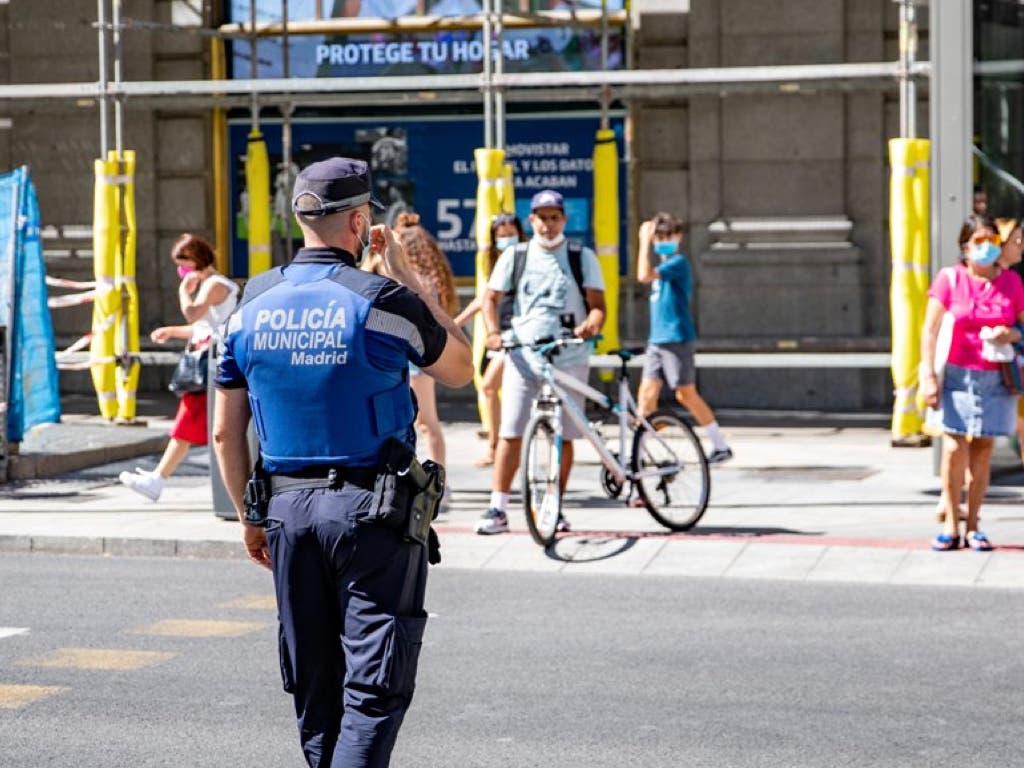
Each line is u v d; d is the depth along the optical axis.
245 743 8.27
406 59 24.05
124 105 22.53
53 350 17.58
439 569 12.95
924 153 18.66
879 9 22.92
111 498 16.14
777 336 23.30
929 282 18.84
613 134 21.53
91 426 20.97
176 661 10.01
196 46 24.36
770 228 23.33
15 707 8.96
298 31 24.20
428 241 14.85
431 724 8.61
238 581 12.66
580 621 11.10
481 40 23.83
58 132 24.75
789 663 9.88
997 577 12.33
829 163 23.19
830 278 23.16
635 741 8.27
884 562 12.81
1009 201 16.69
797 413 22.89
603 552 13.35
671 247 17.47
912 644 10.36
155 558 13.74
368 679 6.07
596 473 17.42
